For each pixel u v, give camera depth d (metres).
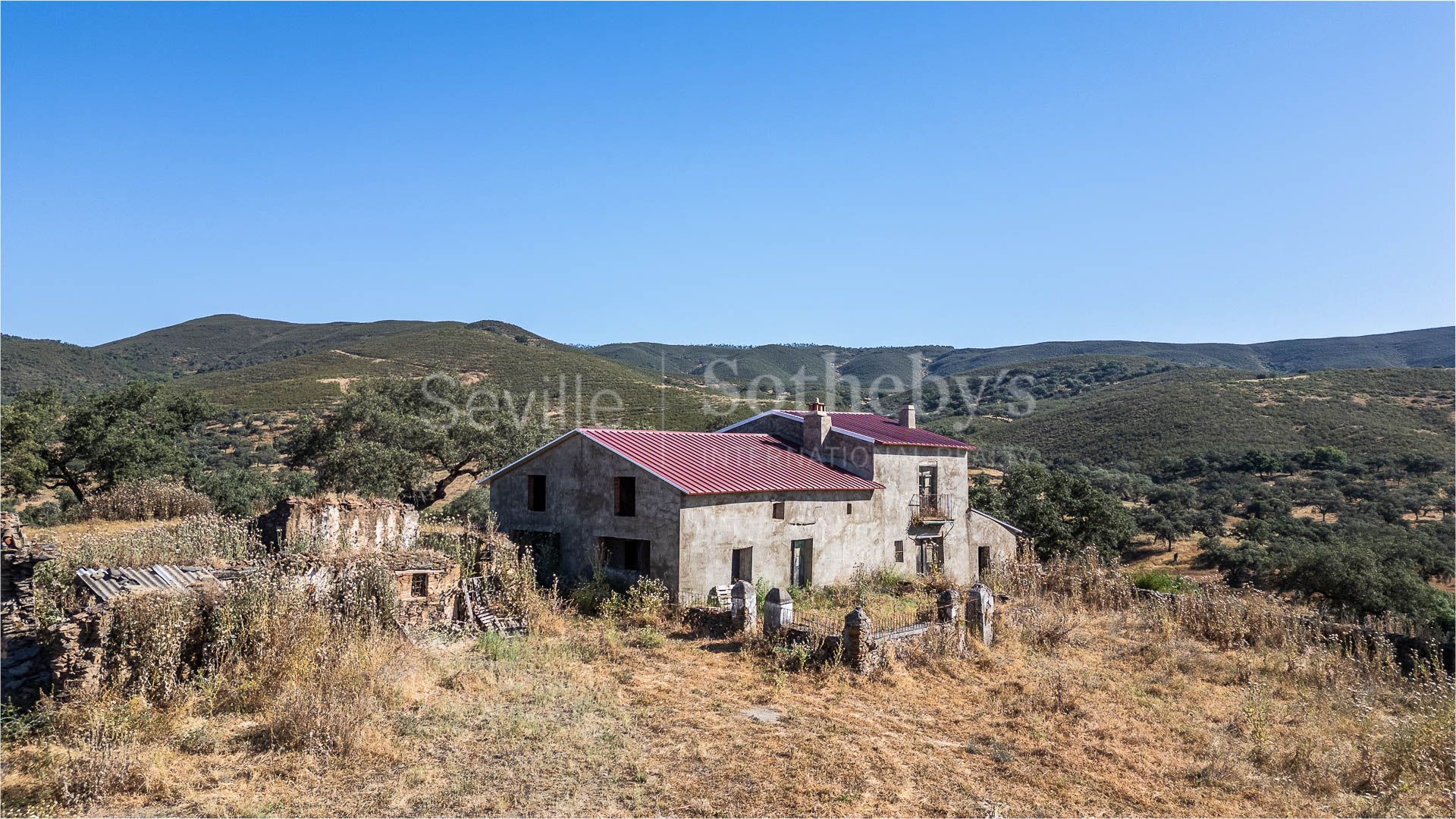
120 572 12.37
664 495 20.09
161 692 10.23
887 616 19.66
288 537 17.41
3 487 33.72
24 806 7.73
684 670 14.12
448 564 16.66
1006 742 11.48
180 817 7.77
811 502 23.77
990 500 41.41
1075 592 23.72
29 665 9.93
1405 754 11.08
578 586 20.27
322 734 9.60
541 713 11.33
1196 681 15.45
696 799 9.01
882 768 10.17
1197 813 9.56
